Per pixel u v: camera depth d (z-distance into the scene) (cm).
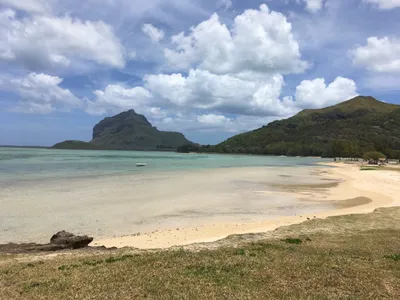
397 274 929
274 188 3906
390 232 1622
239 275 890
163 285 802
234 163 10581
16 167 6191
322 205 2831
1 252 1267
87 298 724
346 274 915
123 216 2250
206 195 3225
